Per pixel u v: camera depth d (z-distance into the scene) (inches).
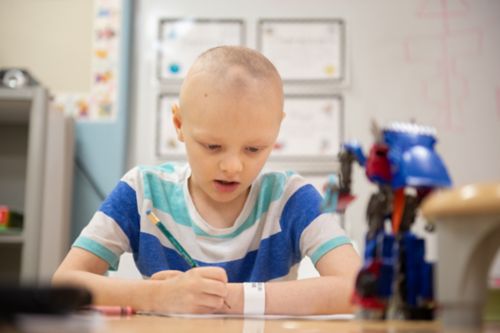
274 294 28.2
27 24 77.7
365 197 71.9
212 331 14.5
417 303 17.6
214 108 30.5
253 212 39.0
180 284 27.8
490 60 76.4
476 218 14.6
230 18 76.7
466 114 75.8
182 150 75.1
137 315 23.2
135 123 76.0
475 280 15.0
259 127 30.9
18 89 63.6
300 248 38.1
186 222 38.5
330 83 76.0
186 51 76.6
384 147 17.2
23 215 67.1
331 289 29.4
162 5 77.1
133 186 39.6
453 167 75.2
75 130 74.8
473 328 14.5
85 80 76.1
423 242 18.0
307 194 39.3
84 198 73.9
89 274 31.9
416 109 75.8
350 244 35.8
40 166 62.9
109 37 76.5
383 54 76.5
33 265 61.6
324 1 77.0
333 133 75.2
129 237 38.8
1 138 75.5
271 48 76.4
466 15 76.8
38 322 10.3
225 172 31.4
